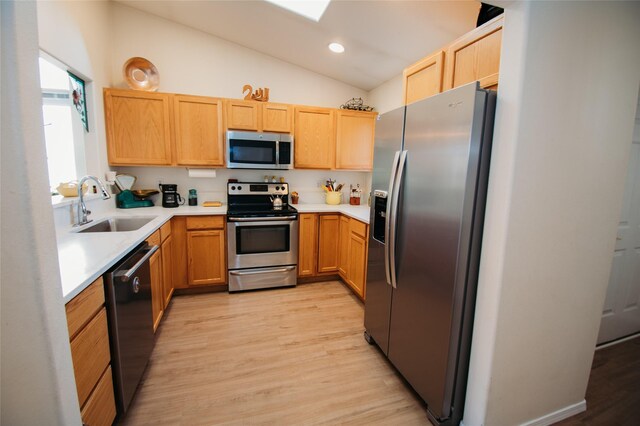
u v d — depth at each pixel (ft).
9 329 2.67
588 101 4.30
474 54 5.02
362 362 6.60
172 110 9.55
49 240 2.78
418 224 5.29
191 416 5.03
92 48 8.20
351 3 6.96
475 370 4.70
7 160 2.47
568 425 5.11
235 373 6.11
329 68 11.30
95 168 8.46
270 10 8.11
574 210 4.54
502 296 4.30
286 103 11.68
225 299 9.57
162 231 7.93
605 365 6.67
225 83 10.86
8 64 2.38
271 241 10.21
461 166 4.33
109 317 4.39
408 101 6.96
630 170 6.93
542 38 3.84
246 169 11.30
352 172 13.07
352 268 9.82
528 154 4.05
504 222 4.13
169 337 7.32
